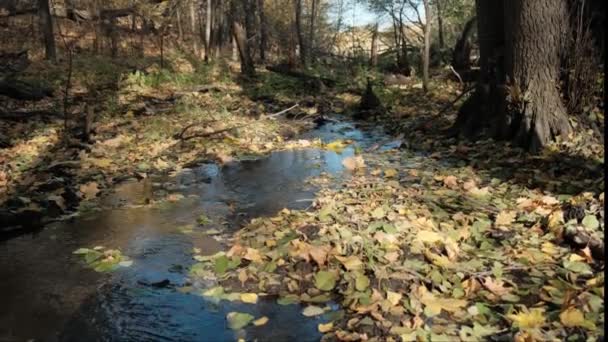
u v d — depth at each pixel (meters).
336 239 4.42
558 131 7.06
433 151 8.09
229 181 7.06
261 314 3.61
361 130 10.97
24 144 9.16
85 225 5.46
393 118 11.78
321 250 4.18
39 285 4.13
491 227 4.77
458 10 21.77
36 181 6.79
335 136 10.32
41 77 15.48
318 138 9.92
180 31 29.69
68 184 6.77
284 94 15.83
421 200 5.49
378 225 4.65
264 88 16.36
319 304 3.69
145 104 13.11
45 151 8.64
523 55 7.26
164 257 4.59
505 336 3.13
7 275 4.32
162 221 5.53
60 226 5.45
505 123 7.54
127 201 6.27
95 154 8.43
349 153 8.51
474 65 18.67
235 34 19.77
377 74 19.50
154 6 27.22
